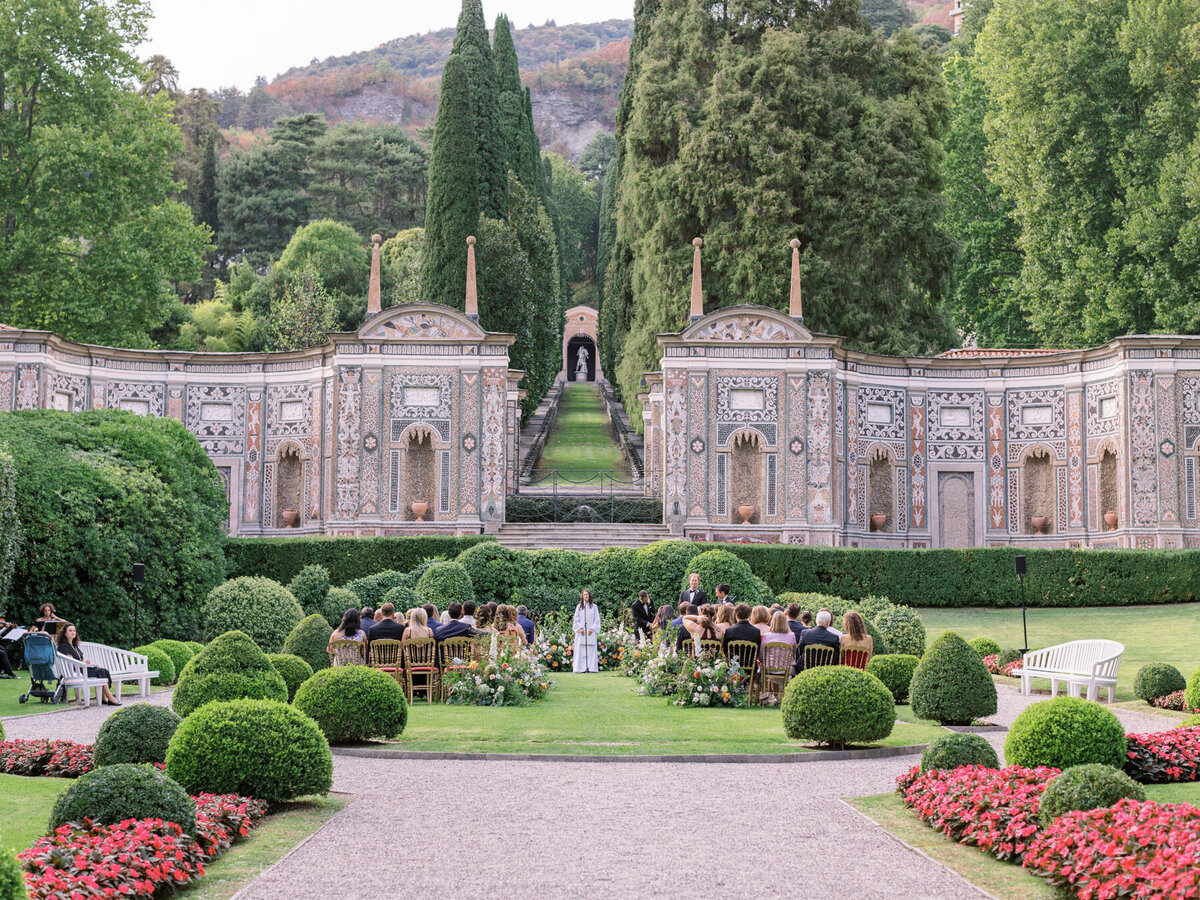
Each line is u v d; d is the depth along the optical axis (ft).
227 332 244.22
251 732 36.47
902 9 401.08
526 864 29.89
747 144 164.35
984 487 139.13
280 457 137.90
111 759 39.17
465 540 112.27
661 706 61.00
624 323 204.44
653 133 169.78
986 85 199.72
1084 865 27.12
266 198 321.93
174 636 90.63
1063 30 167.22
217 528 101.09
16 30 151.53
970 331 210.18
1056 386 136.46
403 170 357.82
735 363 130.31
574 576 96.37
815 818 35.55
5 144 153.89
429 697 62.28
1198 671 59.57
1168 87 154.81
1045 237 167.63
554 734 51.26
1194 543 124.26
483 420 129.49
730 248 164.45
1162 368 126.00
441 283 181.68
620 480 169.07
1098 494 131.95
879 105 167.12
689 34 173.88
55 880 25.59
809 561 112.06
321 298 229.66
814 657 60.80
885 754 48.14
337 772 43.52
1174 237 151.84
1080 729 39.09
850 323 164.04
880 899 27.12
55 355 130.31
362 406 129.49
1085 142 161.27
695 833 33.40
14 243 149.79
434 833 33.42
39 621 67.46
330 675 48.98
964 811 33.22
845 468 133.69
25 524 82.79
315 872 29.35
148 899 26.89
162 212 157.58
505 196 209.97
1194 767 42.04
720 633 64.13
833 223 162.61
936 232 166.40
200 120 364.58
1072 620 102.94
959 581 112.88
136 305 153.38
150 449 95.76
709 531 127.85
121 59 160.45
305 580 92.58
